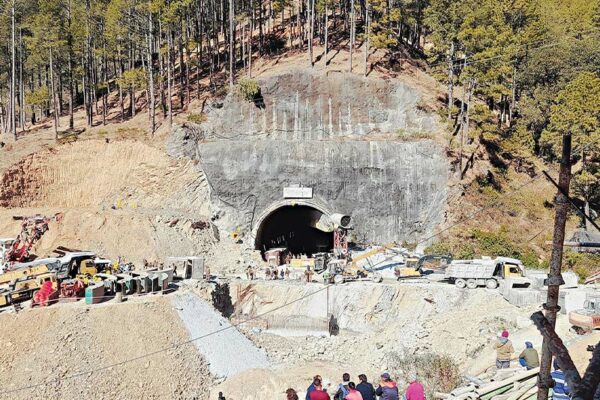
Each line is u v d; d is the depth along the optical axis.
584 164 50.91
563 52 59.34
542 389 9.53
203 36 85.38
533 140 60.16
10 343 33.19
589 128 47.81
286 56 76.25
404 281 46.72
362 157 59.44
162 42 72.94
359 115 63.88
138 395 31.77
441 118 59.50
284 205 59.50
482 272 42.38
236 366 36.66
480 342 32.09
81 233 52.25
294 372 34.53
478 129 56.69
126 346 34.53
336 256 54.75
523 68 61.66
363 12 79.25
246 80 64.81
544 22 61.66
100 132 66.62
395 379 29.52
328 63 70.38
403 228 57.75
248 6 83.62
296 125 64.69
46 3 67.44
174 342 36.12
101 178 62.25
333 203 59.44
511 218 54.62
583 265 43.59
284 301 46.88
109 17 68.00
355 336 42.44
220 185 60.44
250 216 60.19
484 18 57.16
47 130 71.06
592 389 4.31
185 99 72.06
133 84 70.00
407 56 73.50
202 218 59.16
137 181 61.91
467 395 20.11
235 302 47.41
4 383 30.70
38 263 43.34
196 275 47.69
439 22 59.12
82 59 74.44
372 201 58.75
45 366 31.83
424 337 35.78
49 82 83.69
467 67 56.00
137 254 51.75
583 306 31.06
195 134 63.66
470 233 52.56
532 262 48.19
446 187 56.69
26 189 59.78
